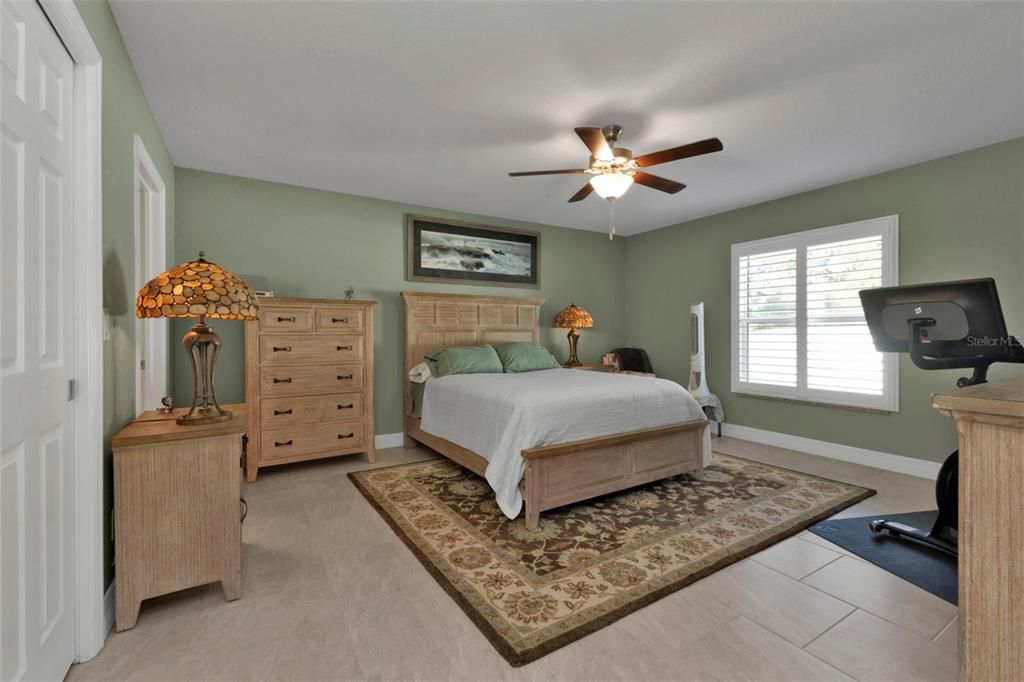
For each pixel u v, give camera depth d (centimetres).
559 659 161
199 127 298
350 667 157
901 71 234
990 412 69
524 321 520
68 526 153
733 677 152
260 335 359
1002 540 69
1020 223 312
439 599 197
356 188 422
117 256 196
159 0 184
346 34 207
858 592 203
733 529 265
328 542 251
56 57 145
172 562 184
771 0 186
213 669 156
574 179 398
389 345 459
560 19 197
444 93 257
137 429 190
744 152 336
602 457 301
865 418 393
